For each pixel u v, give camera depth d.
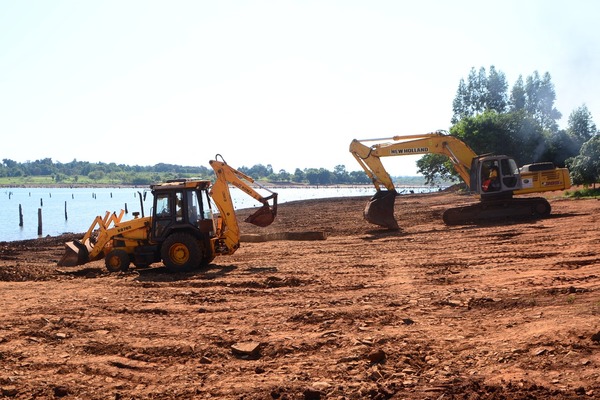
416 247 18.28
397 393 5.90
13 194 169.00
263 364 7.04
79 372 6.96
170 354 7.55
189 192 15.38
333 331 8.19
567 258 13.67
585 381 5.78
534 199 24.97
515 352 6.80
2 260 21.08
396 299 10.19
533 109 91.00
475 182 25.44
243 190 15.79
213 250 15.45
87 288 12.77
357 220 32.59
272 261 16.61
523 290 10.16
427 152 25.47
